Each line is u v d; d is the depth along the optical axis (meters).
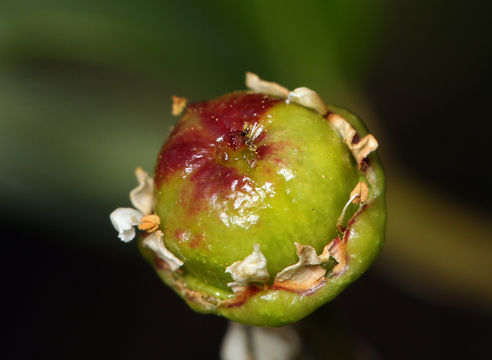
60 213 0.07
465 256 0.07
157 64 0.07
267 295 0.05
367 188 0.05
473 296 0.07
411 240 0.07
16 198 0.07
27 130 0.07
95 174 0.07
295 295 0.05
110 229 0.07
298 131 0.05
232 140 0.05
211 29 0.06
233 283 0.05
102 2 0.06
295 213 0.05
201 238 0.05
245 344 0.06
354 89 0.07
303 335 0.06
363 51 0.07
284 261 0.05
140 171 0.05
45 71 0.07
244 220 0.05
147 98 0.07
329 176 0.05
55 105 0.07
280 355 0.06
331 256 0.05
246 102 0.05
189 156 0.05
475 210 0.07
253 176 0.05
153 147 0.07
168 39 0.06
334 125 0.05
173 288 0.05
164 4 0.06
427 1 0.07
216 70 0.07
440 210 0.07
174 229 0.05
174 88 0.07
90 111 0.07
